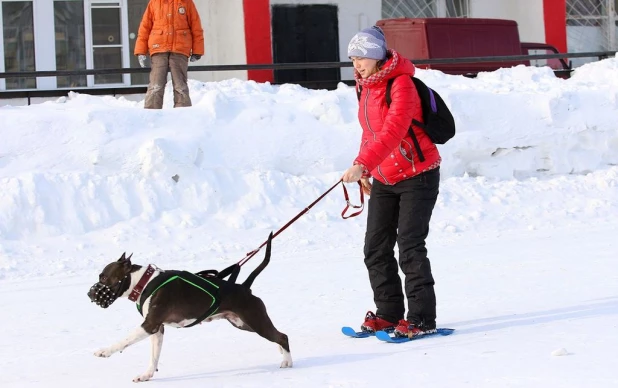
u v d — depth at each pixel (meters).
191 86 19.02
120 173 14.20
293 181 15.09
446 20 23.36
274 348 7.63
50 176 13.62
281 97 17.92
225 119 15.90
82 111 15.02
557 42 28.27
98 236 13.09
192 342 8.02
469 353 6.98
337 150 15.90
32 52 23.38
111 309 9.70
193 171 14.48
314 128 16.14
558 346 7.04
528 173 17.30
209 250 12.81
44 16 23.38
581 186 16.48
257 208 14.38
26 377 6.95
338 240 13.50
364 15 26.48
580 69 21.19
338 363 6.94
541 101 17.69
